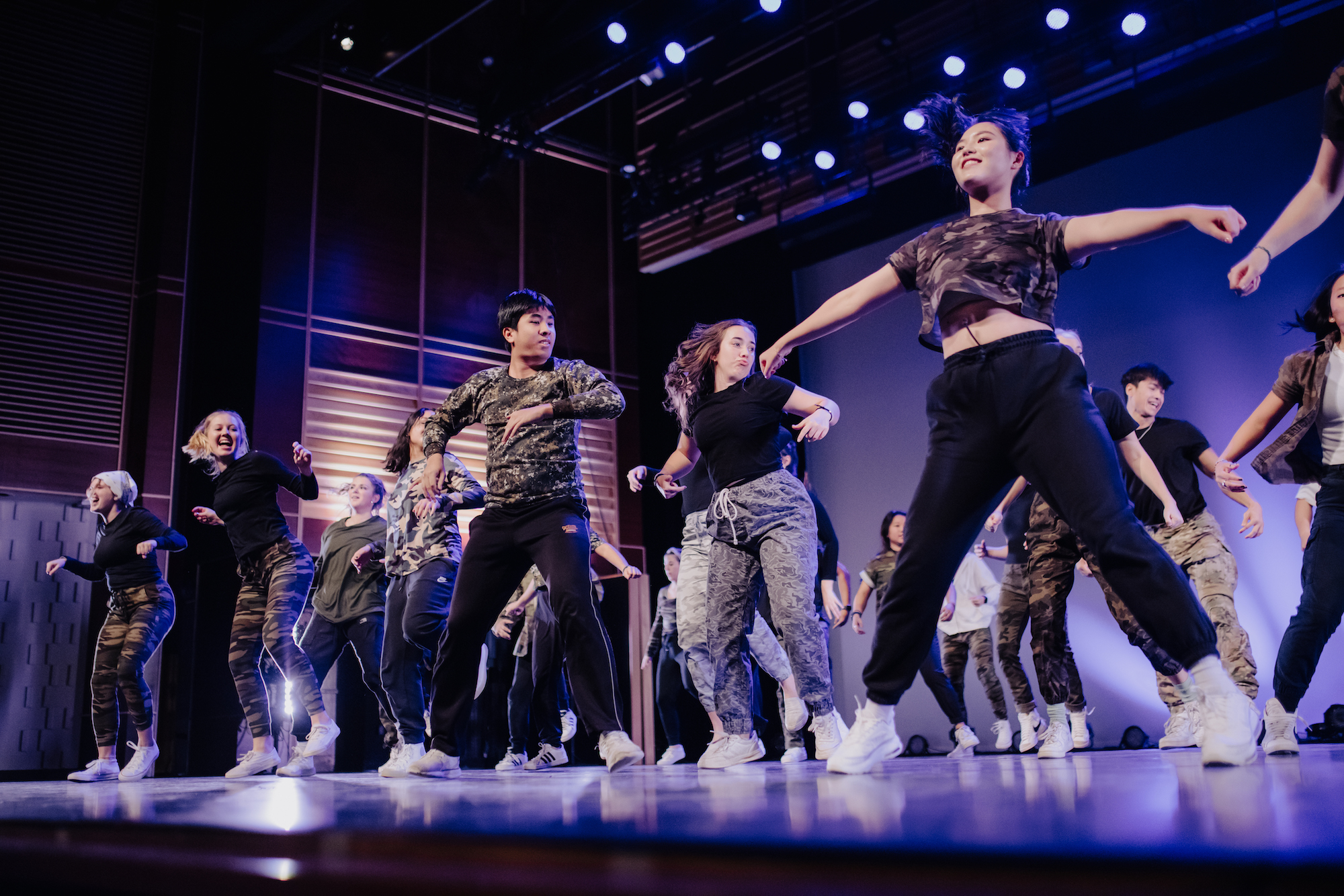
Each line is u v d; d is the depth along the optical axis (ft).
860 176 25.43
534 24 24.47
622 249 28.43
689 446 10.96
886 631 5.81
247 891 2.22
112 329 21.76
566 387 8.53
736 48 28.30
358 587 13.01
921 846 1.78
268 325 22.93
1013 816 2.40
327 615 12.99
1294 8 19.97
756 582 9.43
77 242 21.70
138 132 22.84
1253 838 1.81
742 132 26.48
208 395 21.89
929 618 5.77
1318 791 3.14
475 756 18.61
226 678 18.65
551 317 8.90
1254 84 22.22
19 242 21.11
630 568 13.92
